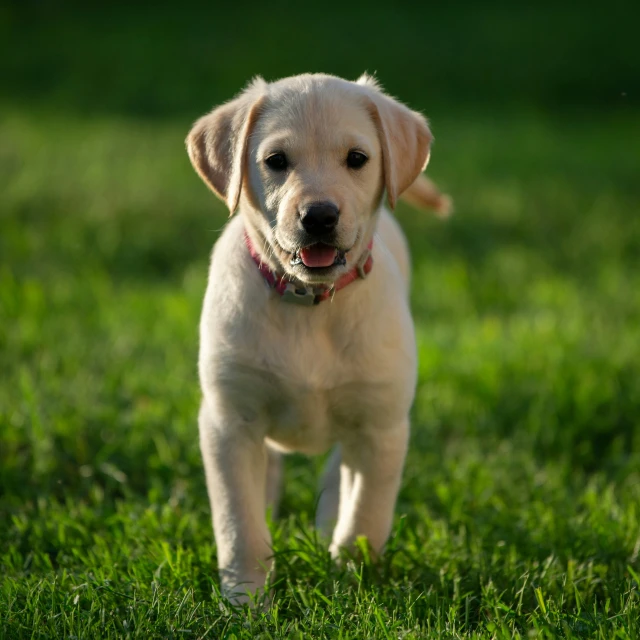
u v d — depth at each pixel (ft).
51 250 40.52
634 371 27.66
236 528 16.94
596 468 23.88
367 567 17.06
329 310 16.93
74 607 15.14
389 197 16.97
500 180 55.72
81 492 21.40
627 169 60.13
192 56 90.17
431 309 34.63
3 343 29.63
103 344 29.81
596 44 95.91
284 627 14.75
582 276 39.50
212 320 17.40
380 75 87.35
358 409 17.37
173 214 45.68
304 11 107.96
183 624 14.89
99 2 109.29
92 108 77.77
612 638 14.02
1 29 98.27
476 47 95.40
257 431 17.49
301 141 16.31
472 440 24.47
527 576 16.47
